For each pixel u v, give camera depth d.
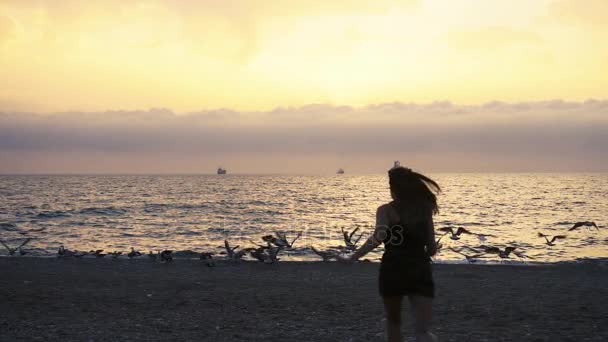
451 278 15.88
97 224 41.69
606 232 36.28
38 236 32.97
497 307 10.95
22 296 11.98
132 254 22.06
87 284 14.09
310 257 22.77
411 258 5.38
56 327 8.91
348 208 63.47
